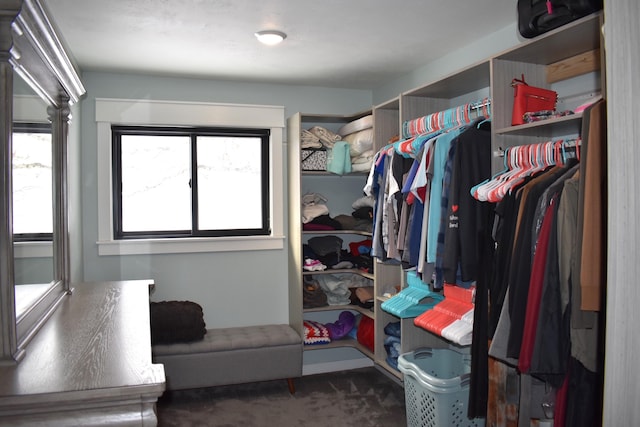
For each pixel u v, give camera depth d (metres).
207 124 3.82
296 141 3.75
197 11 2.46
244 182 4.03
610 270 0.92
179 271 3.80
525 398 2.02
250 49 3.09
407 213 2.80
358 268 3.91
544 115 2.18
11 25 1.22
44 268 1.92
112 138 3.71
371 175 3.12
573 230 1.79
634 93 0.87
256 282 3.99
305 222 3.83
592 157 1.54
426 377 2.49
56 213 2.21
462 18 2.60
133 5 2.38
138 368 1.21
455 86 2.91
